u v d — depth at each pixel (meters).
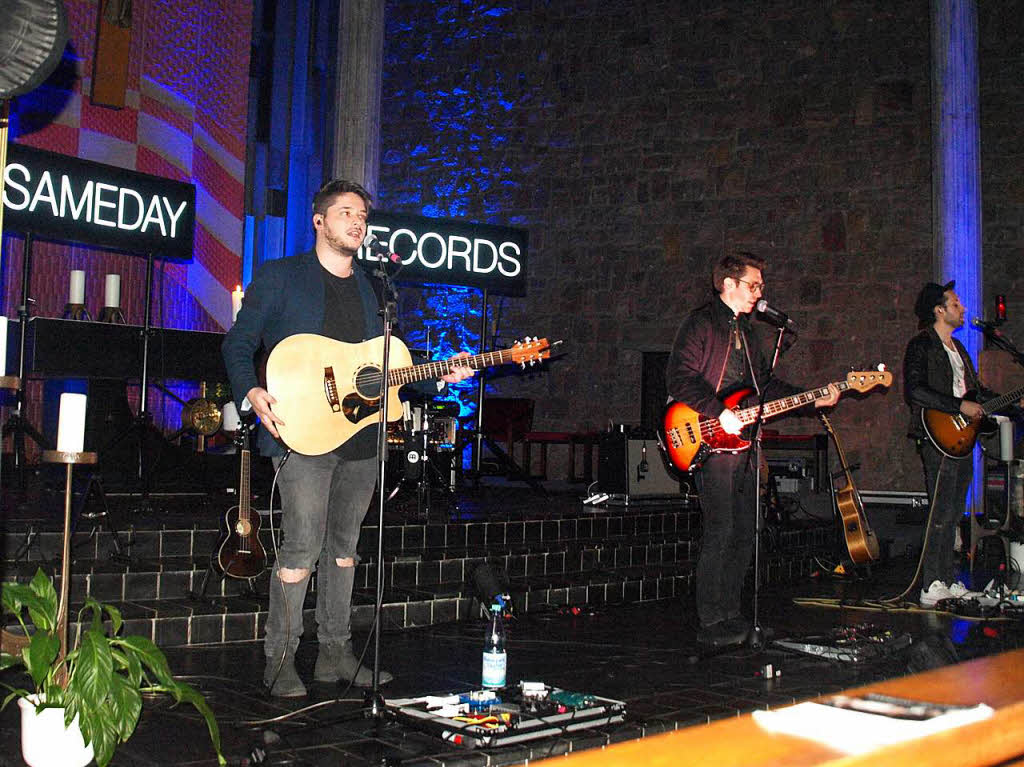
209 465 7.50
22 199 7.42
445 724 3.10
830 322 11.25
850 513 7.53
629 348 12.08
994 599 5.98
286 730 3.13
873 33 11.29
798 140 11.54
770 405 4.63
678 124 12.05
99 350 6.77
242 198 10.73
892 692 1.20
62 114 9.33
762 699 3.74
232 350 3.58
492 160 12.79
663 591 6.42
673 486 8.90
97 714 2.64
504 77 12.81
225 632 4.46
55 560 4.81
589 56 12.48
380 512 3.36
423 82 13.12
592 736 3.13
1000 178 10.66
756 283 4.79
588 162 12.41
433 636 4.89
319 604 3.87
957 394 5.84
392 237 9.65
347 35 9.58
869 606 6.14
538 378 12.44
